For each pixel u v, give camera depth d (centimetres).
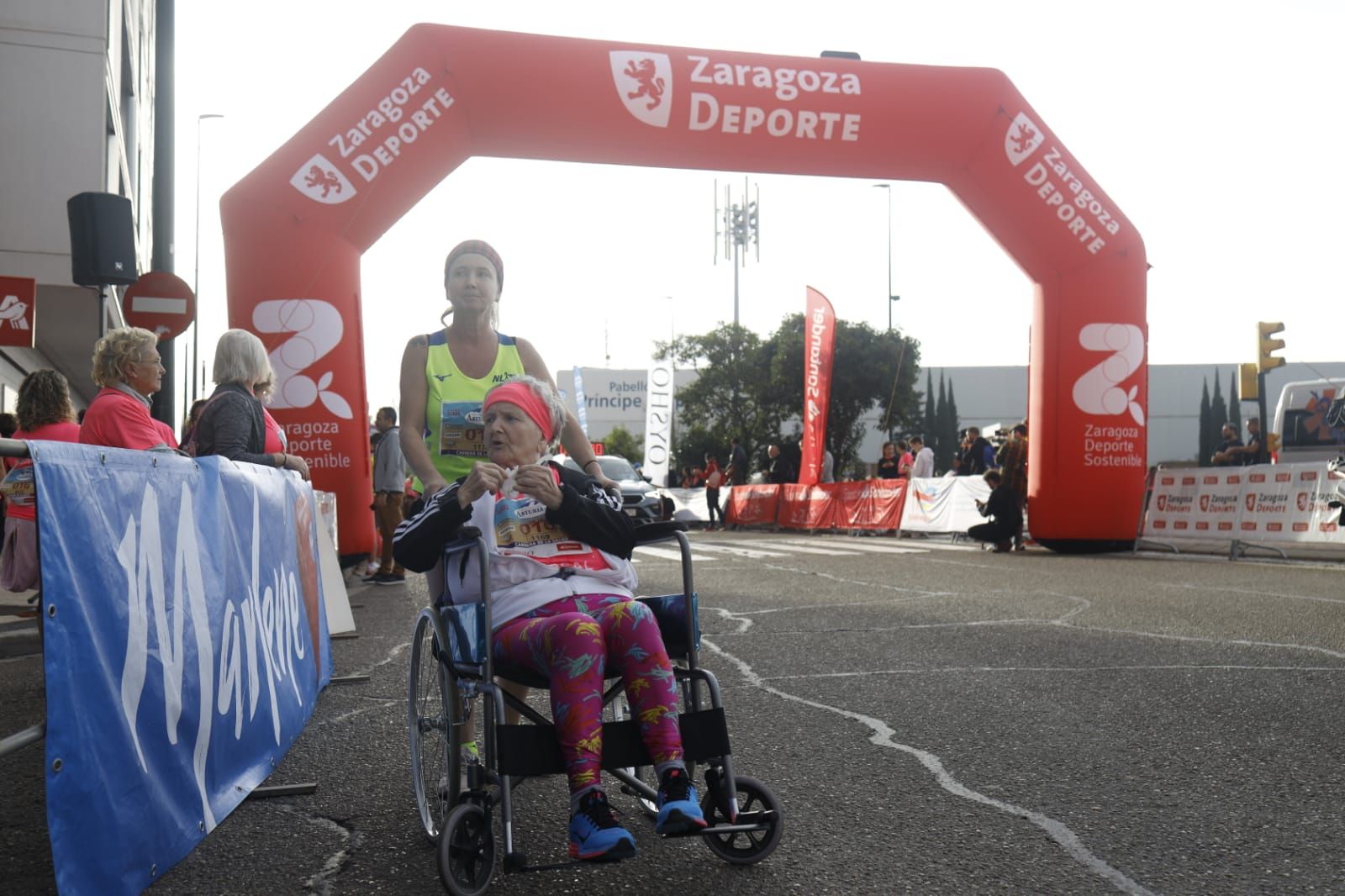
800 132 1355
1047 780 398
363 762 440
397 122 1237
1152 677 577
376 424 1291
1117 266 1466
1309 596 913
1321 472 1228
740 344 4712
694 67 1320
